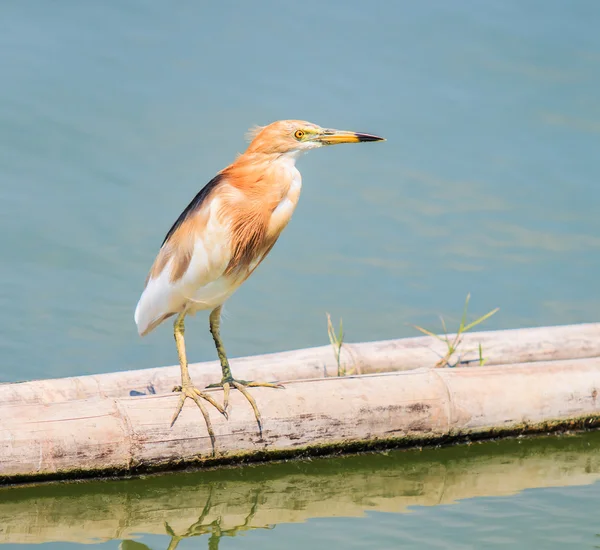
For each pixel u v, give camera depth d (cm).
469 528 1046
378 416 1144
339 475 1147
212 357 1448
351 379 1162
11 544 972
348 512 1077
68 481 1045
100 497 1054
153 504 1062
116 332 1473
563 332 1395
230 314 1562
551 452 1228
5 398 1136
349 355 1302
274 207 1121
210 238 1087
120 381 1195
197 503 1072
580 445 1241
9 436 1005
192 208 1121
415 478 1157
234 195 1098
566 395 1220
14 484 1029
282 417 1105
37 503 1034
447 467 1183
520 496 1127
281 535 1019
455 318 1564
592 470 1195
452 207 1847
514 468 1193
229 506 1073
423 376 1189
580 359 1275
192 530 1023
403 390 1162
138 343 1459
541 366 1246
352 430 1137
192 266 1095
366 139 1124
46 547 970
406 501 1107
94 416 1041
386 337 1507
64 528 1013
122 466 1050
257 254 1136
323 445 1133
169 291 1112
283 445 1114
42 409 1035
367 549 995
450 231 1783
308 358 1288
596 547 1009
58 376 1348
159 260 1125
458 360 1330
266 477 1120
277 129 1112
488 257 1720
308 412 1116
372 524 1049
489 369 1225
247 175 1112
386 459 1172
